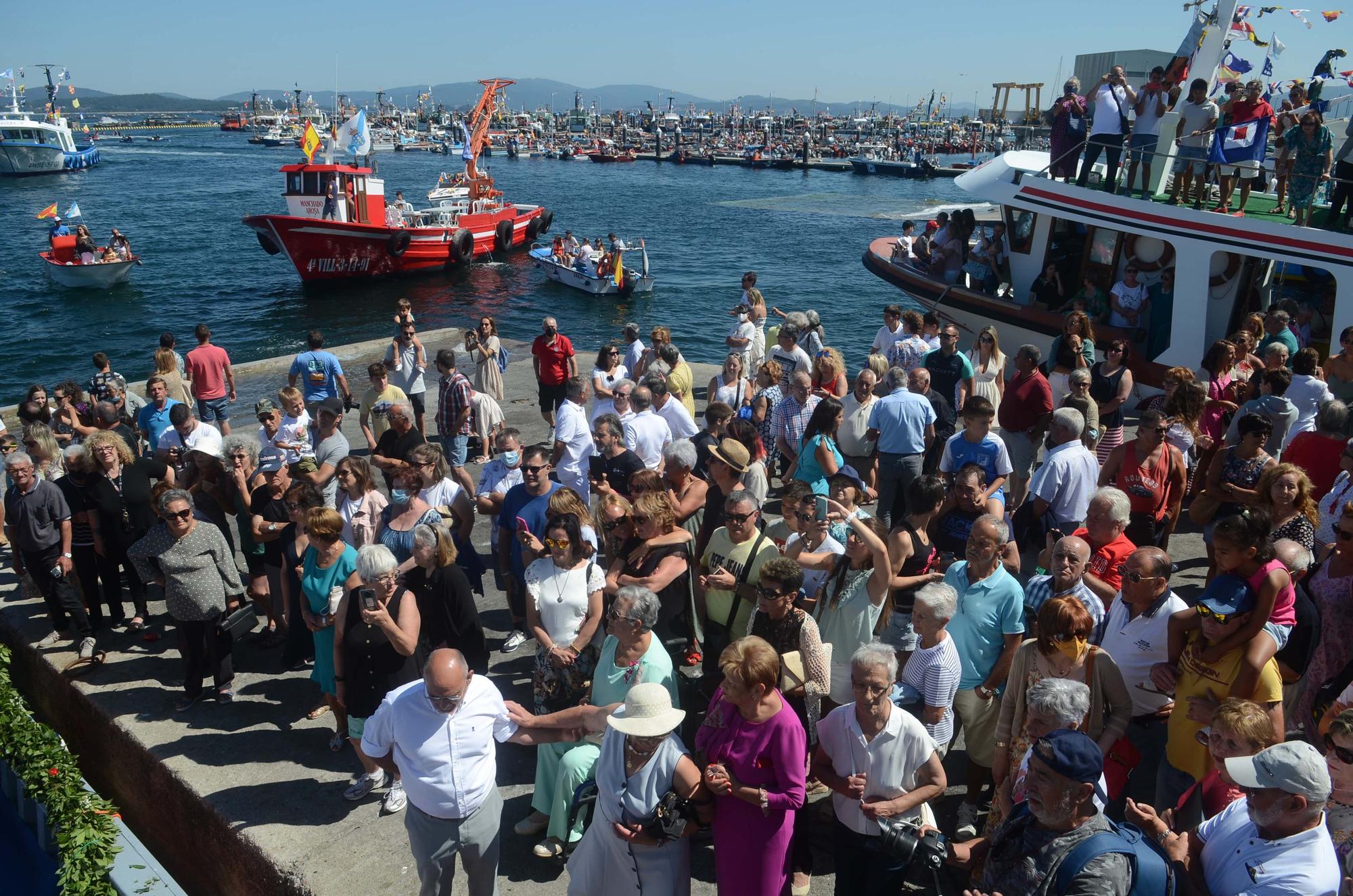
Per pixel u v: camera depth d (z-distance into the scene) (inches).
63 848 205.6
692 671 232.1
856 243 1875.0
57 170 3139.8
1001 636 179.8
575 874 160.7
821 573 203.5
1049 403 302.8
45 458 303.9
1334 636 184.5
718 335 1164.5
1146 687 173.3
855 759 152.2
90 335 1112.2
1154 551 169.9
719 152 4808.1
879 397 342.3
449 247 1481.3
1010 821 121.3
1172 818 144.6
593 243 1726.1
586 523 209.8
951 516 224.8
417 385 440.1
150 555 226.5
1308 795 115.7
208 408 448.5
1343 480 221.1
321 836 187.2
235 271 1491.1
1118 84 439.8
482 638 203.5
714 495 255.4
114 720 229.5
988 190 488.7
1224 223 408.2
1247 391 303.9
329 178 1390.3
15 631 273.9
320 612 204.8
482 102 1731.1
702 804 148.3
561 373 459.2
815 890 172.4
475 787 160.1
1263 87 402.0
